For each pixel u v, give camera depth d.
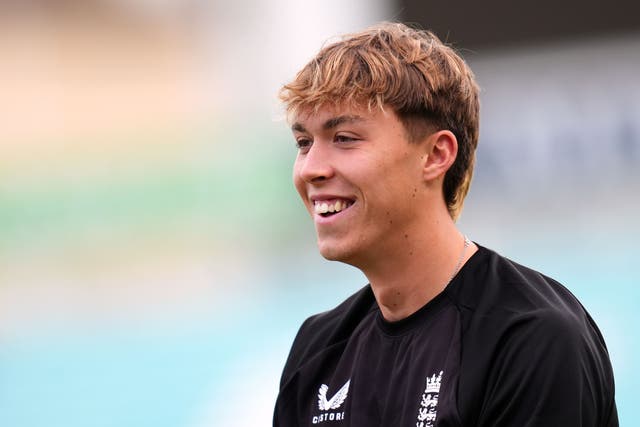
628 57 24.05
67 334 27.81
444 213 6.82
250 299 28.09
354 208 6.53
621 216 23.72
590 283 22.12
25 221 31.52
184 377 23.86
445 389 6.18
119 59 35.62
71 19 36.81
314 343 7.51
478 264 6.71
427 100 6.60
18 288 30.83
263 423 21.16
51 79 35.25
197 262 30.17
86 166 32.25
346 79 6.45
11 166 32.72
